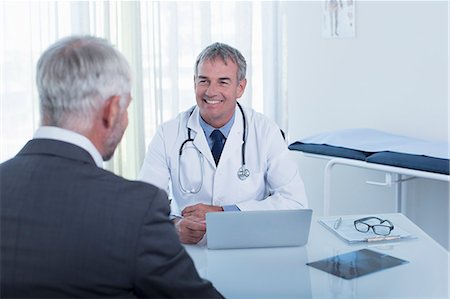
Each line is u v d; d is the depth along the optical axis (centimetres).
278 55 366
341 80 332
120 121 103
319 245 157
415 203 307
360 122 326
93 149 99
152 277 90
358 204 334
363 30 318
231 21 356
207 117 198
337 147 270
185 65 350
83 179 94
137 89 337
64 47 98
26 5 314
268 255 149
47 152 97
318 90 344
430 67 292
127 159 344
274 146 204
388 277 132
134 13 332
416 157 233
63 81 95
